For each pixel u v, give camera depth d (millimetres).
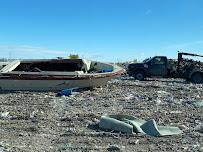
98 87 23578
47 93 20891
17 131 11758
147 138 11031
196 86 27344
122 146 10133
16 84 21766
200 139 10977
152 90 23453
